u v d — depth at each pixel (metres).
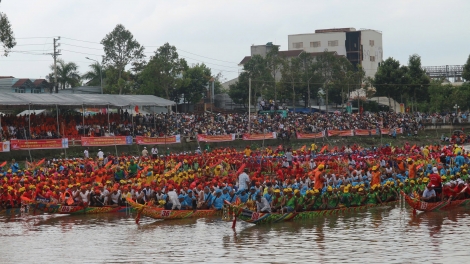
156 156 57.66
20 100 59.00
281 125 87.19
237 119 88.69
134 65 103.88
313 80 107.19
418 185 39.56
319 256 23.33
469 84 121.56
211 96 117.19
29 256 24.56
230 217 31.92
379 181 38.69
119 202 36.91
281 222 31.38
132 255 24.28
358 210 35.62
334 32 145.38
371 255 23.36
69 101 63.50
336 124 95.06
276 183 34.50
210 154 56.50
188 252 24.56
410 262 22.12
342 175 38.25
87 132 67.75
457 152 53.28
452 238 26.62
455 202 35.94
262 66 108.06
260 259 23.02
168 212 32.91
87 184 37.88
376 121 101.06
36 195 36.25
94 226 31.72
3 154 54.97
